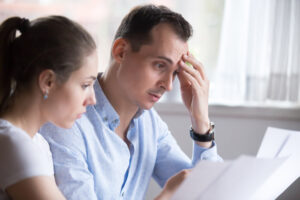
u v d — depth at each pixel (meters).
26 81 1.03
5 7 2.90
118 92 1.41
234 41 2.55
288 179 1.29
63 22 1.05
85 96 1.08
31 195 0.95
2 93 1.05
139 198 1.54
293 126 2.52
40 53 1.01
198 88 1.49
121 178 1.44
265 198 1.24
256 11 2.52
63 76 1.02
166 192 1.20
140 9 1.35
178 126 2.65
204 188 0.98
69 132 1.30
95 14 2.88
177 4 2.80
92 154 1.36
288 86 2.53
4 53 1.04
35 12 2.91
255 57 2.54
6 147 0.96
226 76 2.58
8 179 0.95
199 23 2.77
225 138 2.59
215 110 2.58
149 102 1.34
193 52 2.74
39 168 0.98
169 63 1.30
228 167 0.94
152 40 1.28
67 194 1.24
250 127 2.56
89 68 1.06
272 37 2.50
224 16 2.56
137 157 1.53
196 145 1.55
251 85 2.57
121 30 1.38
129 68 1.32
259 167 0.99
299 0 2.46
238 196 1.07
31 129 1.06
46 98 1.03
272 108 2.52
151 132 1.58
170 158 1.62
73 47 1.02
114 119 1.41
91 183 1.28
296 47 2.49
